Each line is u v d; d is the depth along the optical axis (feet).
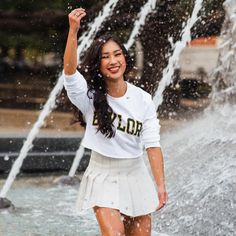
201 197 31.99
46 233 30.81
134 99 21.49
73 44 20.84
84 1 84.79
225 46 44.32
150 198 21.59
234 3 43.57
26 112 92.94
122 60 21.54
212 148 36.86
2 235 30.09
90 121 21.56
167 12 69.10
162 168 21.35
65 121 80.64
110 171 21.29
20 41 104.37
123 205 21.06
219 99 44.01
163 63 69.82
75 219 34.12
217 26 61.36
